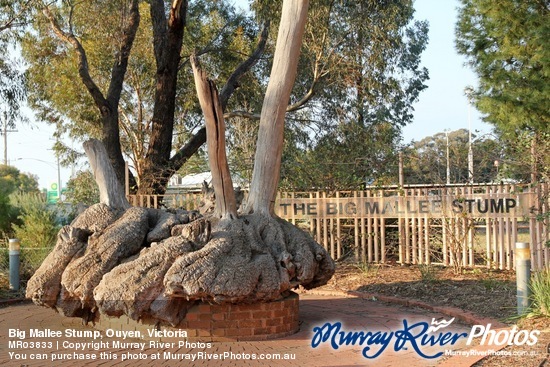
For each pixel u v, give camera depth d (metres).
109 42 25.17
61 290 8.65
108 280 7.86
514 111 16.69
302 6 9.02
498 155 14.91
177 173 21.52
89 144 9.98
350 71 20.06
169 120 19.58
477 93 18.34
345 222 14.95
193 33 26.62
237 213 8.78
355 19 19.22
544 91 16.33
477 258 13.63
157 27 19.58
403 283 12.03
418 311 10.03
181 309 7.93
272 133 9.09
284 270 8.21
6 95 19.27
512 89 16.86
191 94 27.95
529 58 17.42
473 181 14.52
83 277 8.29
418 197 13.95
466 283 11.59
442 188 13.64
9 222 18.75
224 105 19.98
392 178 17.16
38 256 14.22
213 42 24.73
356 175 16.50
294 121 21.86
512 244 12.88
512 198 12.84
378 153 19.48
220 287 7.50
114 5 23.61
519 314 8.64
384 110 23.31
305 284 8.96
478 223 13.47
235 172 18.14
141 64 28.36
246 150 21.75
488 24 17.91
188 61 24.44
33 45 26.69
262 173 9.07
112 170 9.94
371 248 14.51
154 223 9.19
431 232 13.96
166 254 7.86
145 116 30.48
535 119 16.66
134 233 8.70
